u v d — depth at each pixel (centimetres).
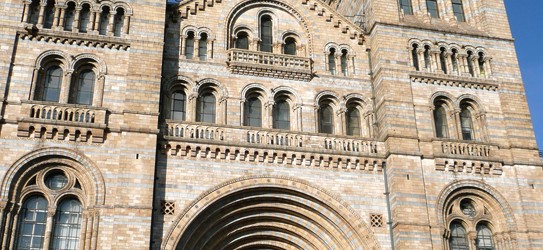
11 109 3809
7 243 3528
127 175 3738
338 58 4697
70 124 3809
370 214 4134
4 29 4000
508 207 4319
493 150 4488
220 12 4609
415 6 5034
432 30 4806
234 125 4169
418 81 4597
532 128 4634
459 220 4284
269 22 4797
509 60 4875
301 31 4769
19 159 3681
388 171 4241
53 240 3638
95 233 3594
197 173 3953
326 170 4194
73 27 4162
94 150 3803
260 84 4444
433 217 4134
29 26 4038
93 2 4262
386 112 4384
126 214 3641
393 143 4275
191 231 3853
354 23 5138
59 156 3750
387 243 4072
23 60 3972
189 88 4322
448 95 4628
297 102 4456
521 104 4716
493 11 5050
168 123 4041
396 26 4725
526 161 4481
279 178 4081
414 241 3997
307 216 4138
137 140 3847
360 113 4612
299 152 4169
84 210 3691
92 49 4119
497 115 4656
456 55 4828
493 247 4288
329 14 4831
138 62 4097
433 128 4450
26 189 3675
